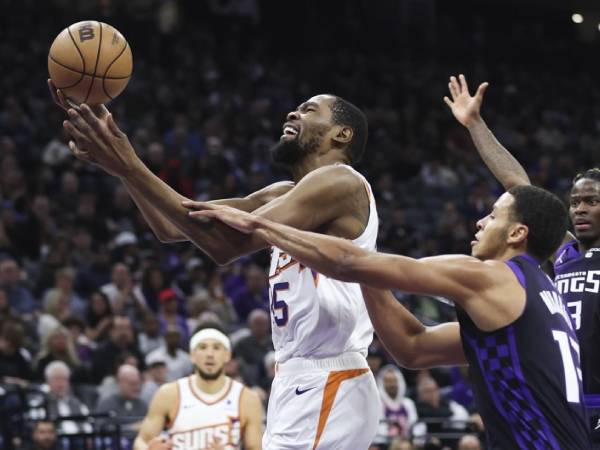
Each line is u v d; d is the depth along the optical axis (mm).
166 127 19062
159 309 12977
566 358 4090
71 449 9086
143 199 4719
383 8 28109
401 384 10766
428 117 23625
